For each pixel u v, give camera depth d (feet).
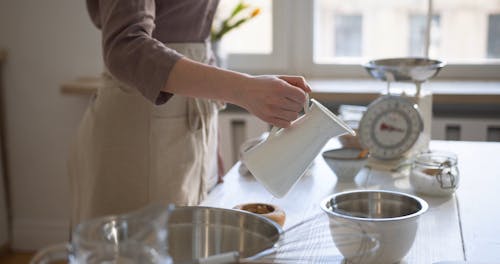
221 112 9.87
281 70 10.46
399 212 4.11
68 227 10.82
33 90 10.43
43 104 10.46
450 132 9.61
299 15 10.30
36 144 10.61
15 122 10.57
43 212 10.84
